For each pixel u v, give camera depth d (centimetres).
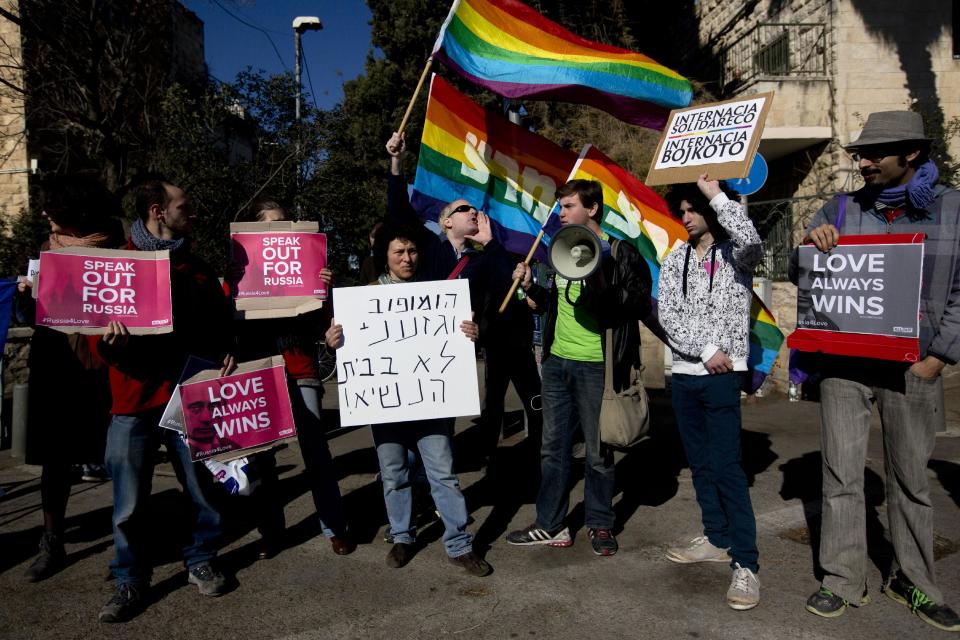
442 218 472
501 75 446
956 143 1090
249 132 1286
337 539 386
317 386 385
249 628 309
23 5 1011
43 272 303
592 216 366
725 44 1448
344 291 358
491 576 355
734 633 296
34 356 366
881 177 297
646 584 343
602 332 363
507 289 466
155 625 313
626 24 1644
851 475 306
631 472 531
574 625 306
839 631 294
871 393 305
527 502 468
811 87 1134
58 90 1085
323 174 1248
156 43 1301
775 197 1327
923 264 287
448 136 480
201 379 329
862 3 1116
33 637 304
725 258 334
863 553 307
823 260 307
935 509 432
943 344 278
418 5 1596
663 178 348
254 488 341
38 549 404
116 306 312
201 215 1110
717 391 331
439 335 358
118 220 358
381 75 1600
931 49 1124
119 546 320
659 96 449
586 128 1267
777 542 391
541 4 1510
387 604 328
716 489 358
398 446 370
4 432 671
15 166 1286
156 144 1121
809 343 310
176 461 340
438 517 441
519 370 527
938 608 295
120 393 319
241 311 358
